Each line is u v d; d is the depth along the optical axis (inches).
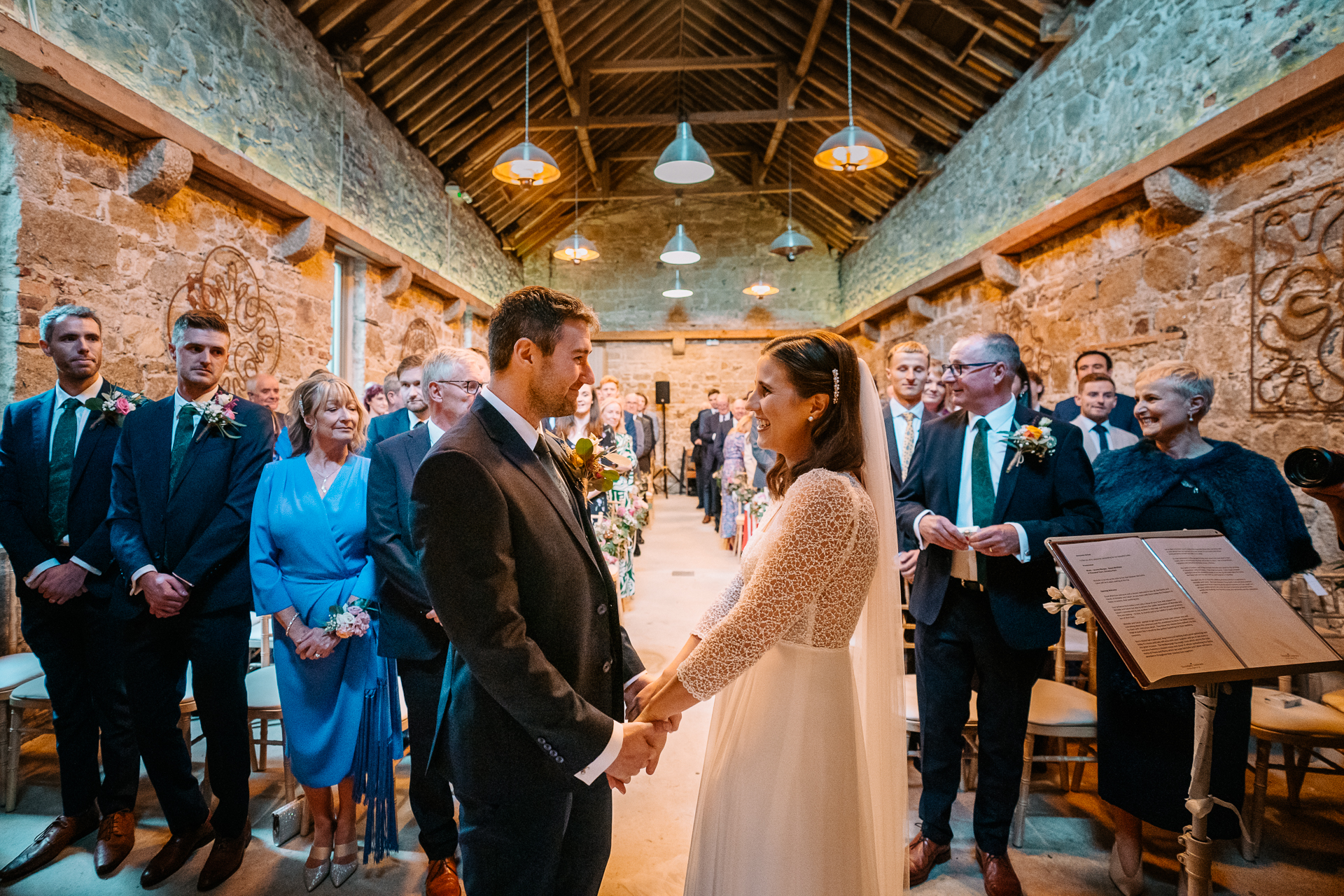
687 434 492.4
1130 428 135.1
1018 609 71.2
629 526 162.1
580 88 302.0
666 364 491.2
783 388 52.0
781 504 53.0
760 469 209.3
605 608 49.9
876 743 55.9
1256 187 141.3
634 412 289.4
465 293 333.4
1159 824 70.2
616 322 488.4
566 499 50.3
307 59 206.7
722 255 484.4
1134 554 53.6
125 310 139.7
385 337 266.7
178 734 77.1
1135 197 177.0
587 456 55.0
